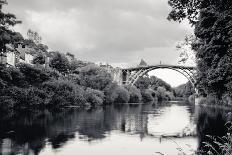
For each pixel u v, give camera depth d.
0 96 59.75
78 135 35.19
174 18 15.26
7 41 45.97
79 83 99.44
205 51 26.17
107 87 103.12
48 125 42.25
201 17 21.11
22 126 40.22
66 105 78.31
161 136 36.75
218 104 99.44
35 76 76.00
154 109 94.31
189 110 91.31
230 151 10.19
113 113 69.75
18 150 26.45
